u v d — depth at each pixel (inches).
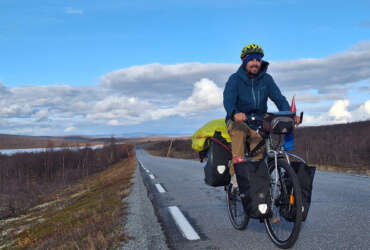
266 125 118.4
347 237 131.0
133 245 138.1
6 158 1706.4
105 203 291.7
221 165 141.1
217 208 215.6
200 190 315.9
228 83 136.1
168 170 645.9
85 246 140.6
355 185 303.3
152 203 246.5
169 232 157.2
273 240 125.6
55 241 187.0
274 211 120.5
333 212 180.5
